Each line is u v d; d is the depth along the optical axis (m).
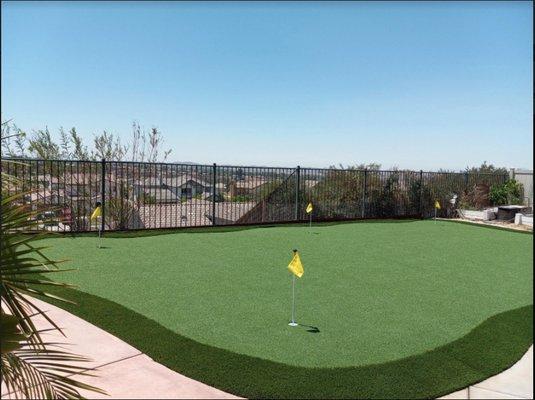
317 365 3.51
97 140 12.88
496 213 15.80
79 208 10.02
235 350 3.75
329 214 14.24
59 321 4.33
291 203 13.51
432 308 5.02
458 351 3.84
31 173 9.36
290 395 3.06
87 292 5.29
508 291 5.81
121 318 4.41
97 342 3.87
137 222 11.02
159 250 8.02
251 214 12.78
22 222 2.37
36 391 2.28
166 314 4.61
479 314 4.86
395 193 15.46
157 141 13.96
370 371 3.42
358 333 4.20
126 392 3.05
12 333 2.19
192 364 3.46
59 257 7.18
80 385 2.42
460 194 16.77
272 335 4.10
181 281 5.88
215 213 12.05
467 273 6.79
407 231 11.60
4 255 2.22
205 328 4.24
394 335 4.18
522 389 3.27
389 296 5.45
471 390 3.25
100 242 8.73
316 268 6.86
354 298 5.32
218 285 5.72
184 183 11.63
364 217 14.88
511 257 8.18
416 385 3.24
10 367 2.26
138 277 6.05
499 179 18.12
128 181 10.79
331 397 3.05
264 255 7.77
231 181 12.37
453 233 11.40
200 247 8.44
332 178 14.26
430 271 6.87
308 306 4.96
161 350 3.69
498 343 4.05
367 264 7.26
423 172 16.02
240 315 4.61
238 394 3.07
